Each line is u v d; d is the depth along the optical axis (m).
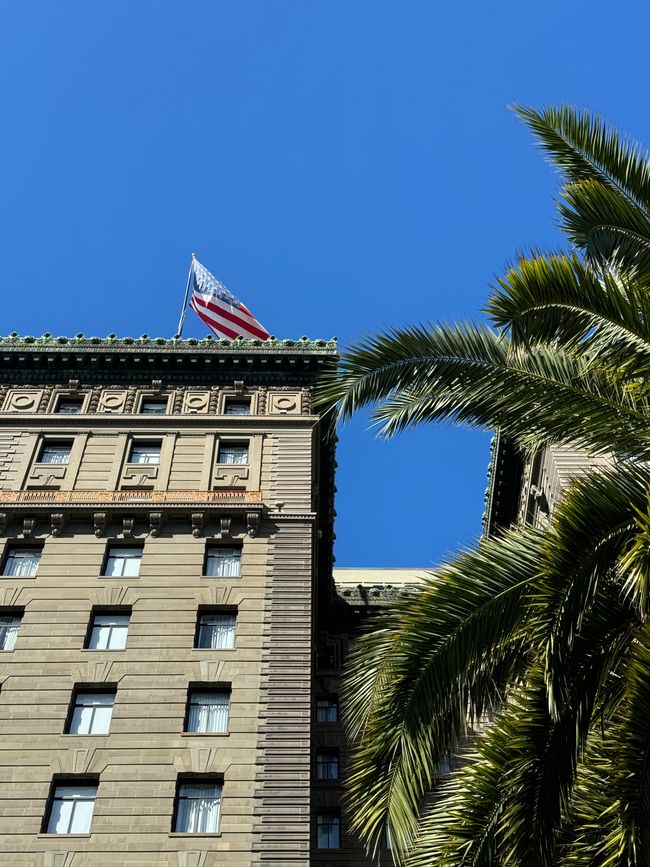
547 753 16.02
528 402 18.98
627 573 16.12
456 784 16.58
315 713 53.47
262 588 43.59
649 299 18.91
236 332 58.38
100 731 37.91
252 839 34.66
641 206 21.27
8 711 38.06
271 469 49.88
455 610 16.94
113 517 46.50
